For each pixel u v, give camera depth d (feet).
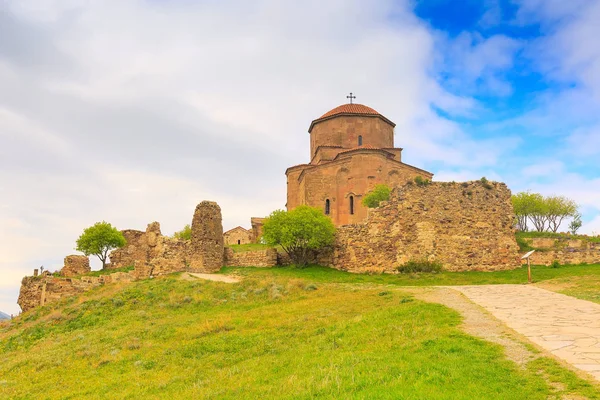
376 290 84.48
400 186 117.60
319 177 178.81
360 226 119.96
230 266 127.65
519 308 58.90
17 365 62.90
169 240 122.21
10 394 50.06
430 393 30.22
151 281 106.32
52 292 118.73
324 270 118.52
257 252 127.03
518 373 33.35
